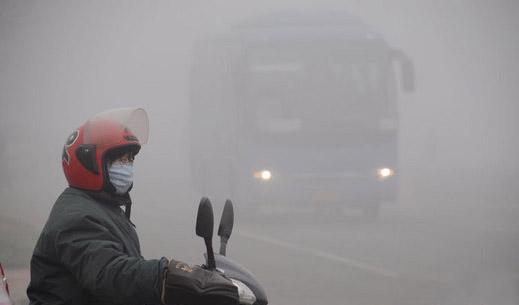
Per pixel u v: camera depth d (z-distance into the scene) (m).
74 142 8.95
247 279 8.96
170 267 8.14
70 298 8.59
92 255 8.33
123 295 8.16
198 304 8.14
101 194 8.93
